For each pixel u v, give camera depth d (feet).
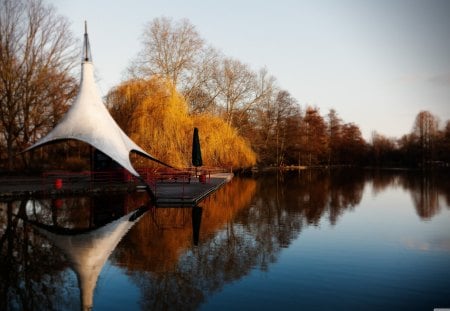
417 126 262.06
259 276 26.20
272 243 35.37
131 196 65.05
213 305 21.45
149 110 90.02
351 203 65.82
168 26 120.16
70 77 106.93
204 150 106.83
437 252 32.99
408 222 47.75
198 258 30.04
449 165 262.88
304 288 24.16
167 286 24.18
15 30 95.71
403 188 99.14
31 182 77.51
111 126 77.05
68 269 27.43
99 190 67.97
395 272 27.48
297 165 234.79
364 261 30.17
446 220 49.52
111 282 24.79
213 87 147.74
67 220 45.55
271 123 198.80
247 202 63.36
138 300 22.09
